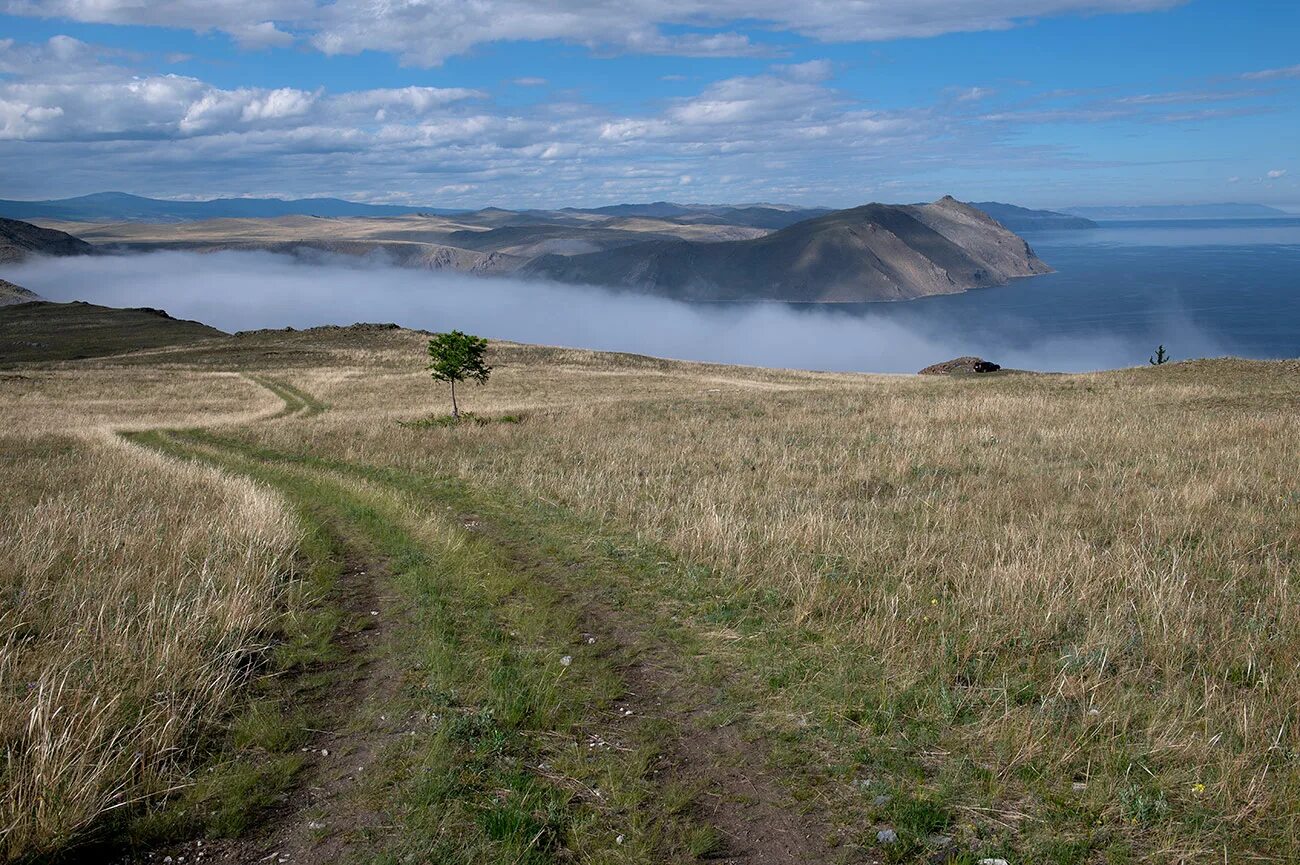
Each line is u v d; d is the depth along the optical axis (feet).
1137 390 94.38
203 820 15.52
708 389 178.09
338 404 161.58
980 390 107.14
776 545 33.37
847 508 39.68
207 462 73.92
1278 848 14.20
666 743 18.54
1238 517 34.55
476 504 48.01
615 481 50.01
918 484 46.21
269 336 295.48
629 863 14.14
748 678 21.83
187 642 22.17
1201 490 38.91
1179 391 90.43
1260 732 17.34
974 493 42.93
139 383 188.85
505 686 20.99
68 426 120.98
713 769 17.43
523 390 179.11
